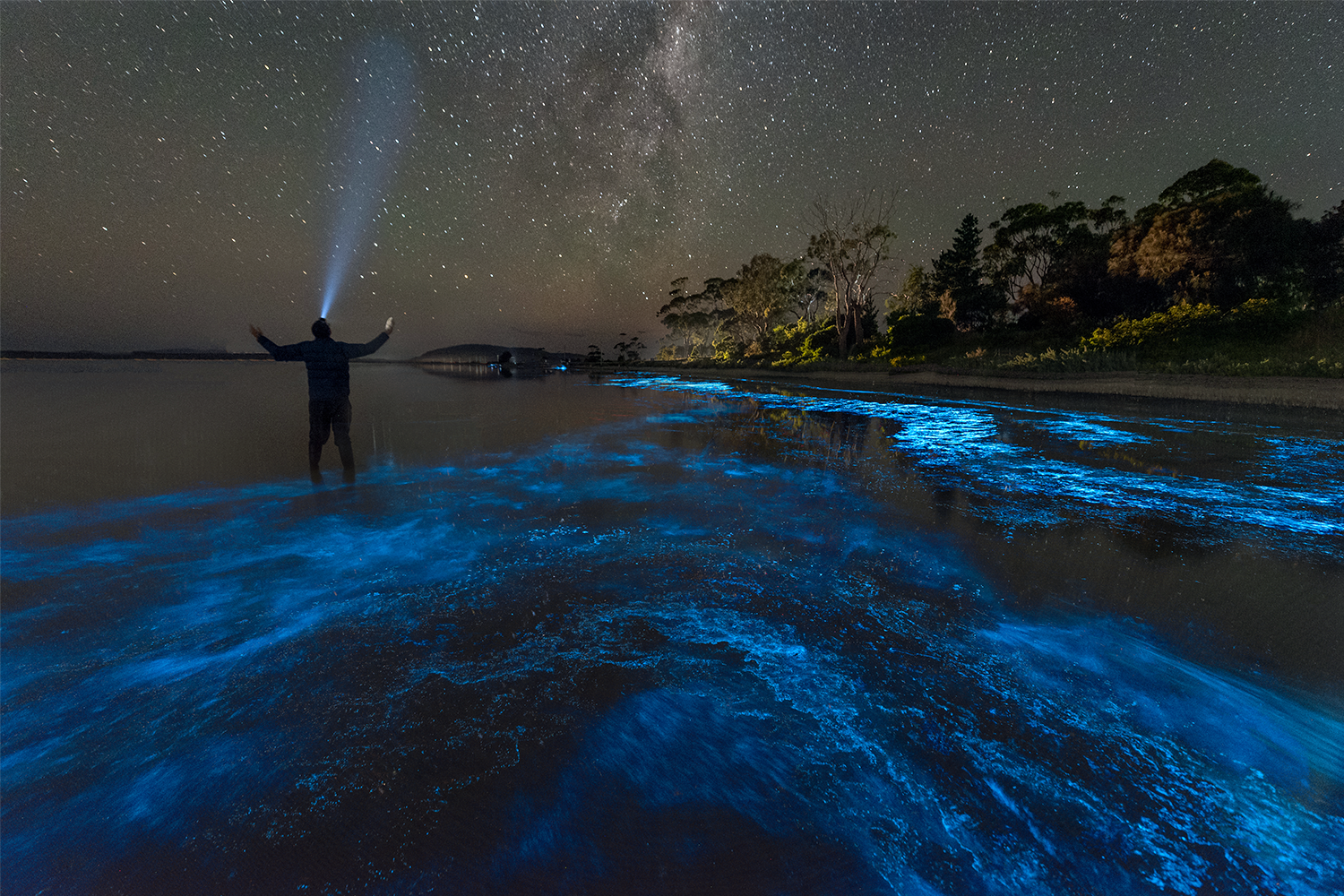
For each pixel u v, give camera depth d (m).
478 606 2.44
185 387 17.98
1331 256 20.75
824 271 51.75
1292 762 1.45
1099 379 16.95
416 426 9.38
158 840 1.20
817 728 1.59
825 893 1.09
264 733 1.55
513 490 4.81
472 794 1.33
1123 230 27.16
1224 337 18.94
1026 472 5.61
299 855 1.16
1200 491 4.78
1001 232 33.06
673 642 2.10
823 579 2.78
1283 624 2.28
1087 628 2.23
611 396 16.94
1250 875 1.13
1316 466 5.88
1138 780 1.38
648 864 1.14
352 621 2.28
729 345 66.25
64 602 2.46
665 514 4.04
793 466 5.96
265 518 3.89
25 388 17.23
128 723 1.60
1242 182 23.52
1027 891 1.10
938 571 2.91
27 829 1.22
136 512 4.00
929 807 1.30
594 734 1.55
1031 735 1.56
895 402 14.84
